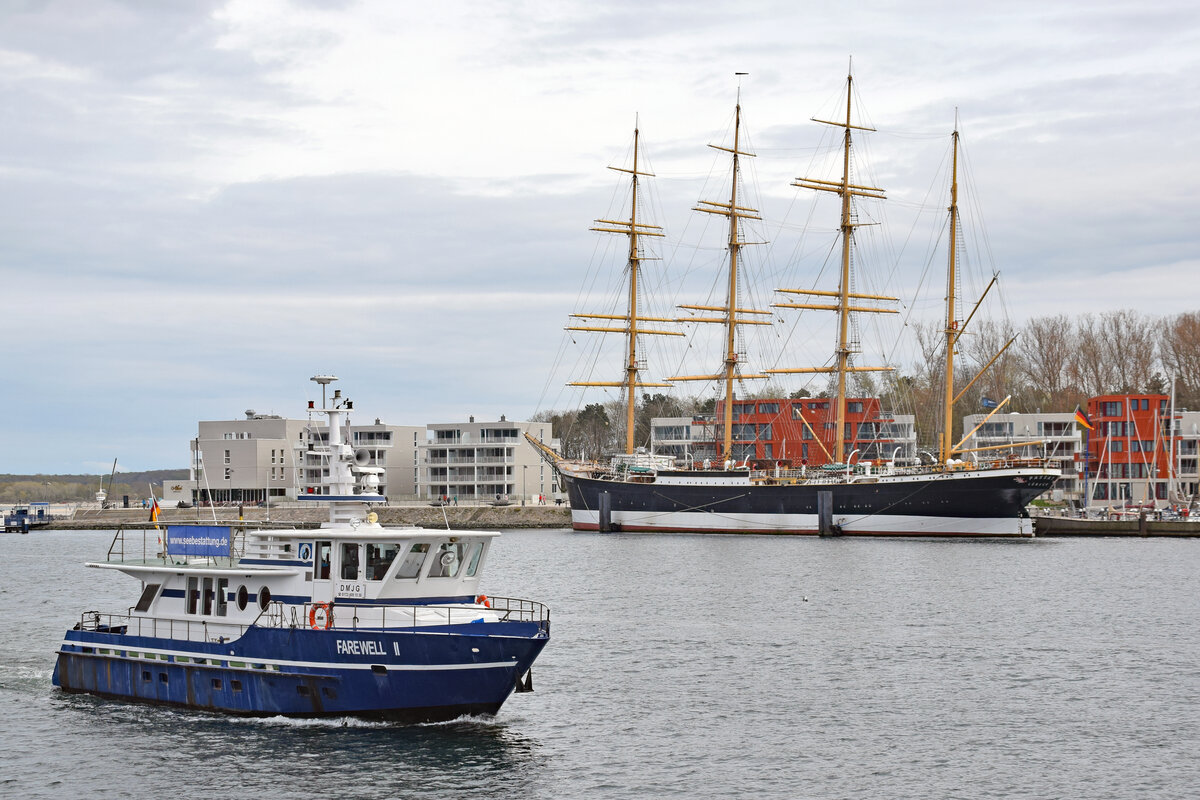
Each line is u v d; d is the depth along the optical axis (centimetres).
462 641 3825
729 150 17525
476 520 18638
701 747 4047
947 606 7706
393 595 4088
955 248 15438
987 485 14150
